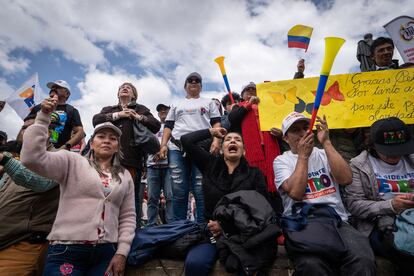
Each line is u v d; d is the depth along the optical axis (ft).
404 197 7.95
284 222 8.17
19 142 10.67
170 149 12.92
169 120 14.11
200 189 12.41
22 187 8.64
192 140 10.46
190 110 13.57
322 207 8.60
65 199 7.50
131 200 8.64
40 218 8.63
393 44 13.74
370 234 8.60
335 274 7.34
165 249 9.23
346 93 13.00
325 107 13.00
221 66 13.47
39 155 7.02
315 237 7.48
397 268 8.38
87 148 12.51
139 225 12.91
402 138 8.95
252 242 7.54
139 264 9.03
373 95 12.80
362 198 9.00
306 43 12.12
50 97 7.34
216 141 12.53
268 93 13.39
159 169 13.97
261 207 8.01
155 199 13.82
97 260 7.48
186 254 9.04
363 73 13.08
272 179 11.88
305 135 8.81
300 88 13.30
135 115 12.63
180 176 12.41
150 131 12.94
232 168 10.01
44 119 7.25
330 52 8.16
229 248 7.93
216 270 8.58
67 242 7.13
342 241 7.54
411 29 14.42
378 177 9.16
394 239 7.53
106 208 7.66
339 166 8.77
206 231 9.13
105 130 8.64
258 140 12.66
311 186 9.14
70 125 13.99
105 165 8.57
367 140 12.27
